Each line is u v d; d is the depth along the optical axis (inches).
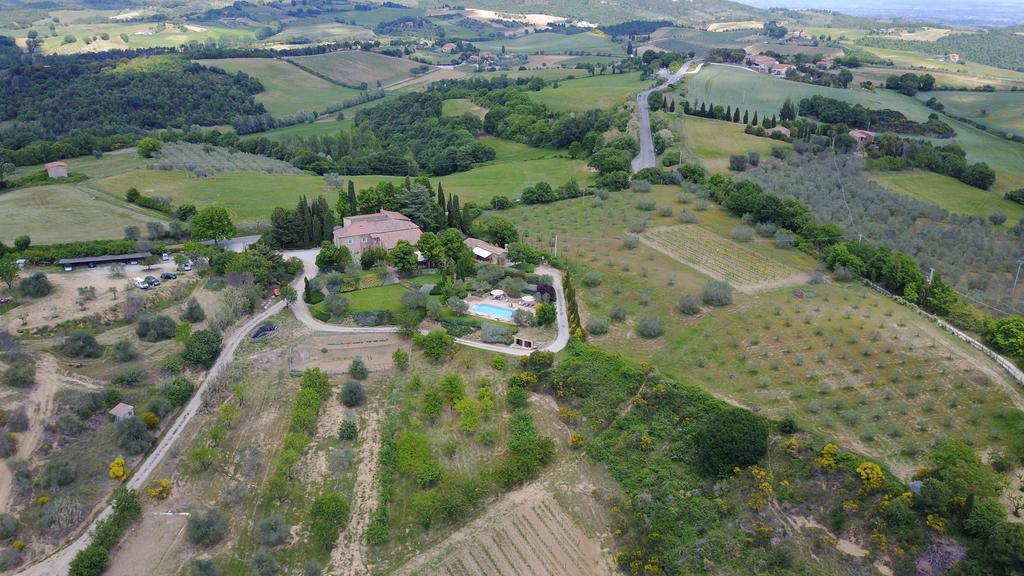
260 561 2876.5
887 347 4084.6
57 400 3553.2
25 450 3294.8
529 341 4399.6
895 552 2760.8
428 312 4685.0
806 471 3176.7
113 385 3782.0
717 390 3831.2
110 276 4972.9
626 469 3459.6
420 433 3678.6
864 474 3011.8
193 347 4111.7
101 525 2970.0
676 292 4965.6
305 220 5964.6
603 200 7199.8
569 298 4808.1
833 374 3885.3
